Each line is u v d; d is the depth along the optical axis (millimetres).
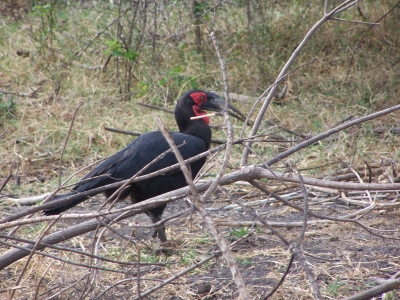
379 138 12195
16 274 7328
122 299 6727
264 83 14773
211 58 15734
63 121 13250
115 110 13734
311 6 16500
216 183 4812
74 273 7328
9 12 18906
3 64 15930
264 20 15461
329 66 15352
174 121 13305
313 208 9328
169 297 6750
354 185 5617
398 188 5473
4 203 10078
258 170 6062
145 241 8430
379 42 15688
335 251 7668
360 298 5523
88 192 6211
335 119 13016
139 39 14906
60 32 16969
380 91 13977
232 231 8383
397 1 15883
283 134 12555
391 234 8156
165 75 14898
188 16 15445
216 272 7281
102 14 17141
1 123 13328
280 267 7273
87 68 15688
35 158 12070
